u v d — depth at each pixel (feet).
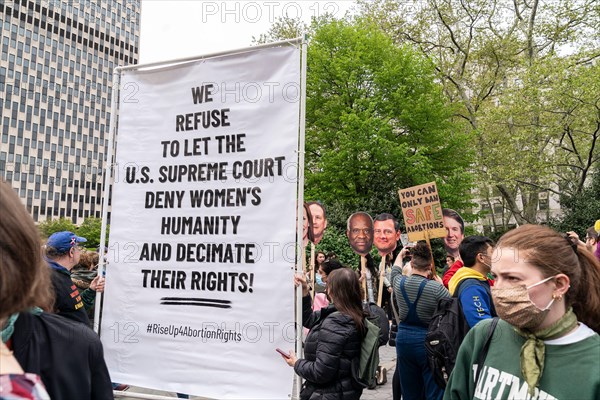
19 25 338.95
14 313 3.87
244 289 11.02
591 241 17.22
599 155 75.61
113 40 395.34
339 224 57.36
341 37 67.67
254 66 11.59
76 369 4.65
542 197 91.61
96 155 374.22
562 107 61.93
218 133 11.78
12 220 3.76
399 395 16.90
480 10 74.02
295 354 10.55
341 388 10.26
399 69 63.41
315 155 68.54
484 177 71.41
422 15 76.38
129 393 11.87
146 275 12.09
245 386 10.74
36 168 337.52
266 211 11.05
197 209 11.76
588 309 6.26
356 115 59.67
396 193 61.46
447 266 25.08
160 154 12.42
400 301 13.91
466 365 6.36
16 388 3.19
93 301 17.29
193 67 12.29
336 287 10.55
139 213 12.42
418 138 65.87
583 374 5.16
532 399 5.32
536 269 5.50
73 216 353.51
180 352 11.46
